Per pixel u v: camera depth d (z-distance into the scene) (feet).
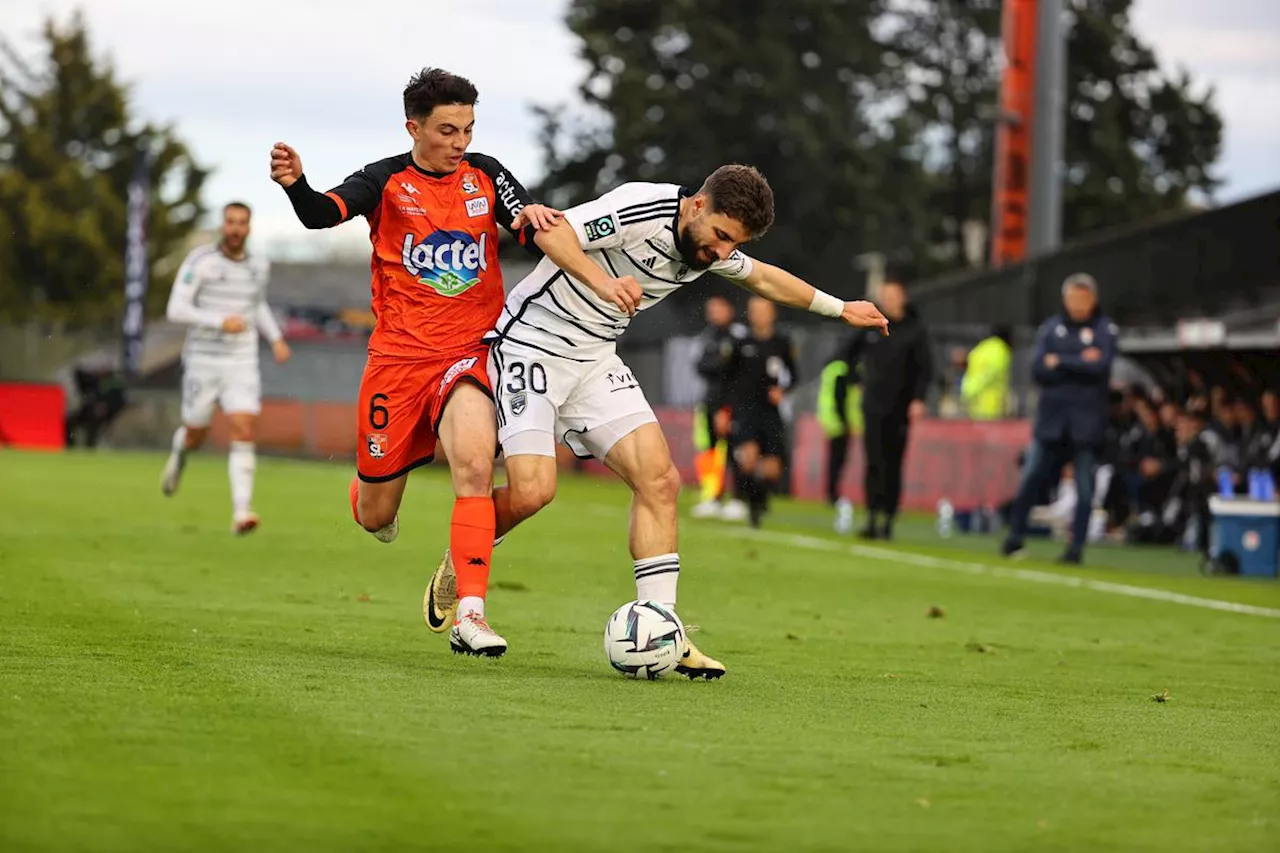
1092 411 181.88
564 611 107.24
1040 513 235.61
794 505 292.61
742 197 73.56
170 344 576.61
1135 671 89.92
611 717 62.90
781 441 218.59
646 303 77.41
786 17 623.36
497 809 46.91
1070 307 181.98
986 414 265.34
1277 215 224.33
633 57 615.57
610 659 75.41
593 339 77.66
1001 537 228.43
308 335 498.28
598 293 73.00
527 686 70.44
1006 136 350.02
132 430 433.07
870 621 111.86
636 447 77.51
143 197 472.03
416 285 79.61
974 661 91.04
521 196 80.07
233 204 157.99
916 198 653.30
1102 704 74.79
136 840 42.27
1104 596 141.79
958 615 119.24
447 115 78.02
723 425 223.51
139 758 51.80
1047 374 182.39
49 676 67.62
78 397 419.74
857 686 77.15
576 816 46.47
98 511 185.57
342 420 436.35
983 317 305.12
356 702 63.93
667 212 74.79
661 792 49.88
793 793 50.57
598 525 203.82
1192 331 210.38
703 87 614.75
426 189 79.10
